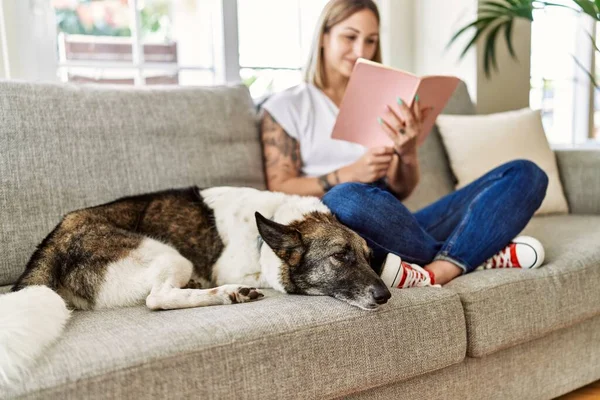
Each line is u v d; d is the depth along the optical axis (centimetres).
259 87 300
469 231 174
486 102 330
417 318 143
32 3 237
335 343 130
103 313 139
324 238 151
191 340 115
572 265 181
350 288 142
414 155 201
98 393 103
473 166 267
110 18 269
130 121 193
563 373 186
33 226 169
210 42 291
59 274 145
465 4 314
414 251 173
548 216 259
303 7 307
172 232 167
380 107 192
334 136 202
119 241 151
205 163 204
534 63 391
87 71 260
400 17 335
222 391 115
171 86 214
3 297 116
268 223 148
